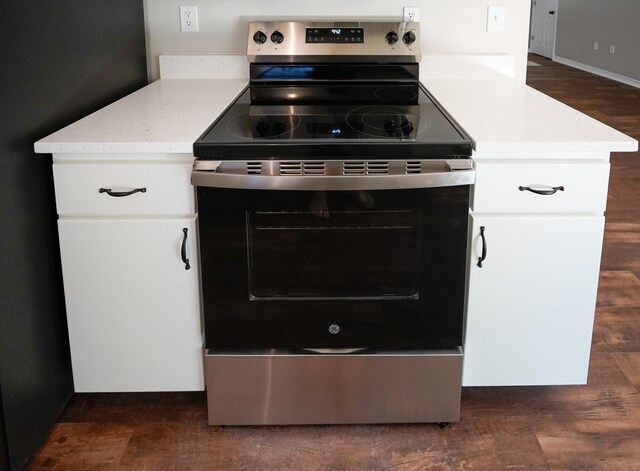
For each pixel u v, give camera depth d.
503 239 1.81
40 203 1.78
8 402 1.63
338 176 1.68
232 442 1.90
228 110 2.09
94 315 1.89
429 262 1.78
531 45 11.20
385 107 2.14
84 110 2.04
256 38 2.46
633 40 7.87
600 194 1.78
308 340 1.85
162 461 1.83
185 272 1.85
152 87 2.47
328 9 2.58
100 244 1.82
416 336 1.85
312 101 2.24
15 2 1.61
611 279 2.98
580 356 1.94
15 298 1.65
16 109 1.63
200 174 1.69
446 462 1.82
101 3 2.14
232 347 1.87
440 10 2.59
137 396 2.12
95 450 1.87
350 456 1.84
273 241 1.77
